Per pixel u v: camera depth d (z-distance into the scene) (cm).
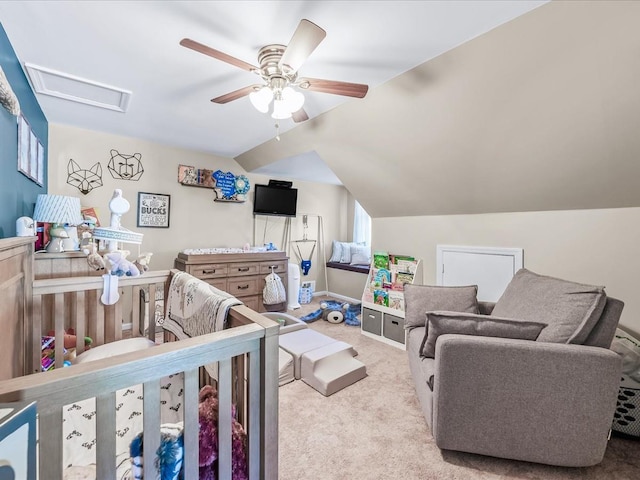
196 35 153
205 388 110
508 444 136
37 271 197
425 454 150
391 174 284
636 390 159
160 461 74
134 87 210
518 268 243
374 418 178
